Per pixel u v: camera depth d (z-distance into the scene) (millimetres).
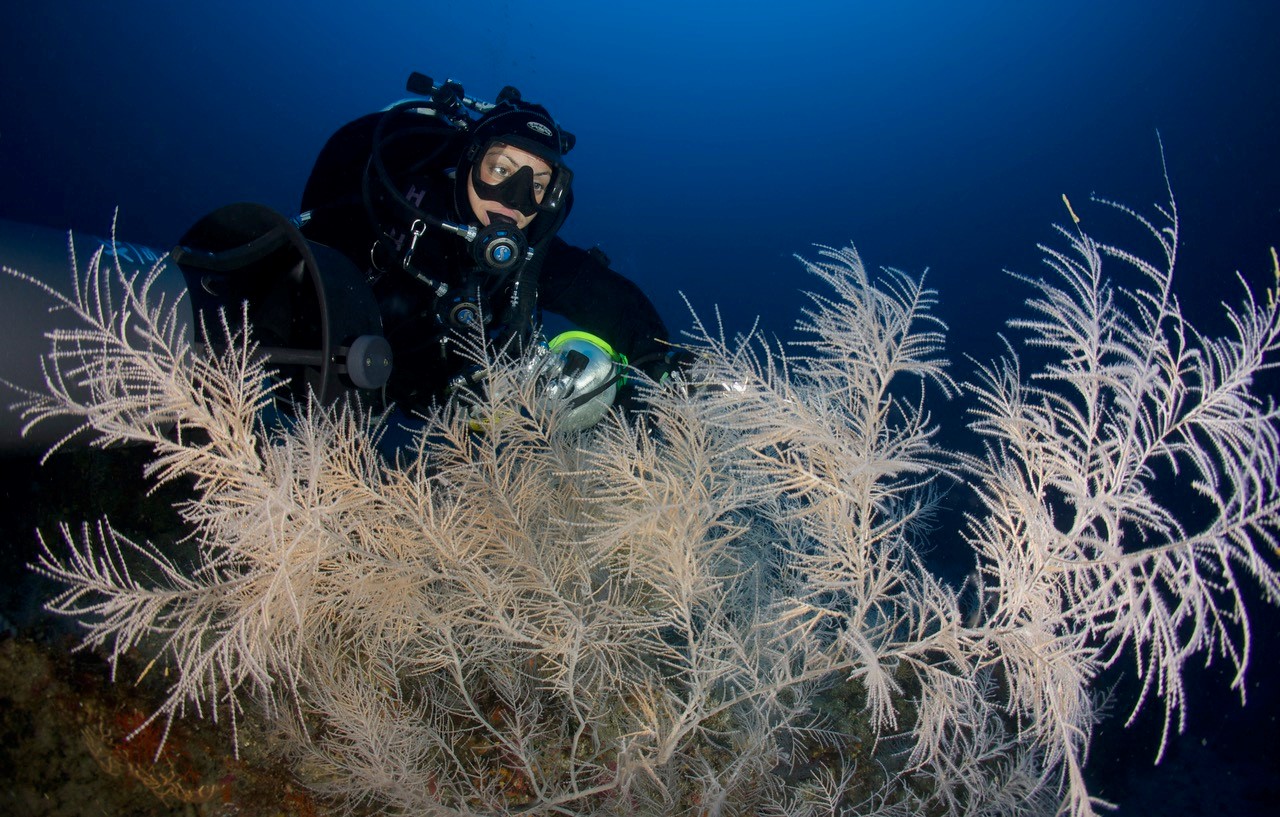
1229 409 1249
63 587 1833
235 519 1484
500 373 2021
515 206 2545
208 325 1872
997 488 1519
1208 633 1104
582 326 3168
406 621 1826
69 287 1664
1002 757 2289
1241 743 5344
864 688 2453
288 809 1641
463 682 1820
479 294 2484
